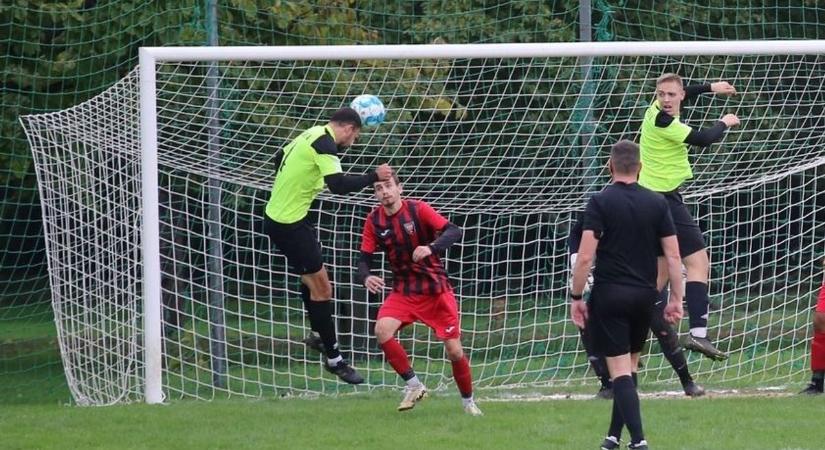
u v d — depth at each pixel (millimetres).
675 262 22234
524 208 37156
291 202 30453
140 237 33125
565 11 42750
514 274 41062
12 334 47188
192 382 36000
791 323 42031
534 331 38000
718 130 29469
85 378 33469
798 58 38188
